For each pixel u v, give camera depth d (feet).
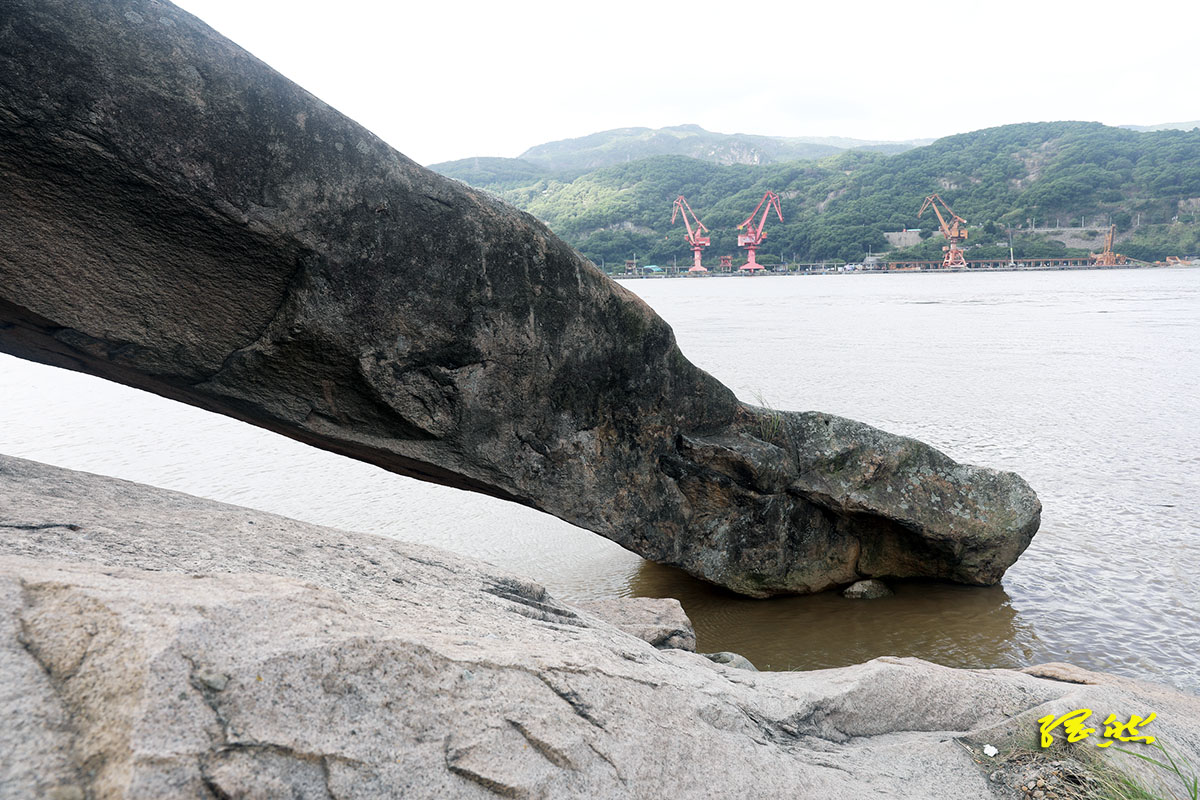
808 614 27.84
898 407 60.23
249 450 45.09
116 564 10.32
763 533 28.04
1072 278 393.70
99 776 6.56
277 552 12.55
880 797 11.57
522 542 33.27
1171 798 12.59
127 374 18.56
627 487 24.89
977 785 12.62
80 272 16.63
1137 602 27.55
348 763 7.70
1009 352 95.50
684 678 12.86
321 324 18.45
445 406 20.76
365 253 18.39
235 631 8.04
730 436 26.81
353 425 20.38
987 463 44.37
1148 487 39.88
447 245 19.36
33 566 8.70
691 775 10.20
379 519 34.76
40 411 54.29
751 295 278.67
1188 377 73.97
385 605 11.18
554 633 12.46
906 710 14.64
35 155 15.35
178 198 16.28
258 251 17.37
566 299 21.63
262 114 16.63
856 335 119.75
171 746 6.82
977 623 26.68
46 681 7.20
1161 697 17.03
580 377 22.71
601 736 9.68
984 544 28.99
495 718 8.99
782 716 13.10
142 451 44.27
